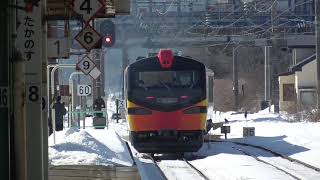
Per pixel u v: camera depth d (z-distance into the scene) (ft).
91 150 171.01
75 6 103.19
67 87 283.79
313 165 193.06
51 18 117.80
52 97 212.23
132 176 133.18
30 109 95.20
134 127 218.18
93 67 218.59
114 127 440.04
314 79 560.61
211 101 257.14
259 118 499.92
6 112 79.92
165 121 216.74
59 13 120.78
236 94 638.53
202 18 521.24
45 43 102.83
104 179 132.67
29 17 93.71
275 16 522.88
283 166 195.83
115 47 498.69
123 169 132.98
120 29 497.46
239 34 523.29
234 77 634.02
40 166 96.22
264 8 538.47
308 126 368.89
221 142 301.84
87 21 103.30
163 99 217.36
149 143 217.97
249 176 166.91
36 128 95.50
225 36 523.29
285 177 165.27
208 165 200.85
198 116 217.77
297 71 565.94
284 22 555.28
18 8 84.58
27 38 94.07
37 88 95.20
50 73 220.64
